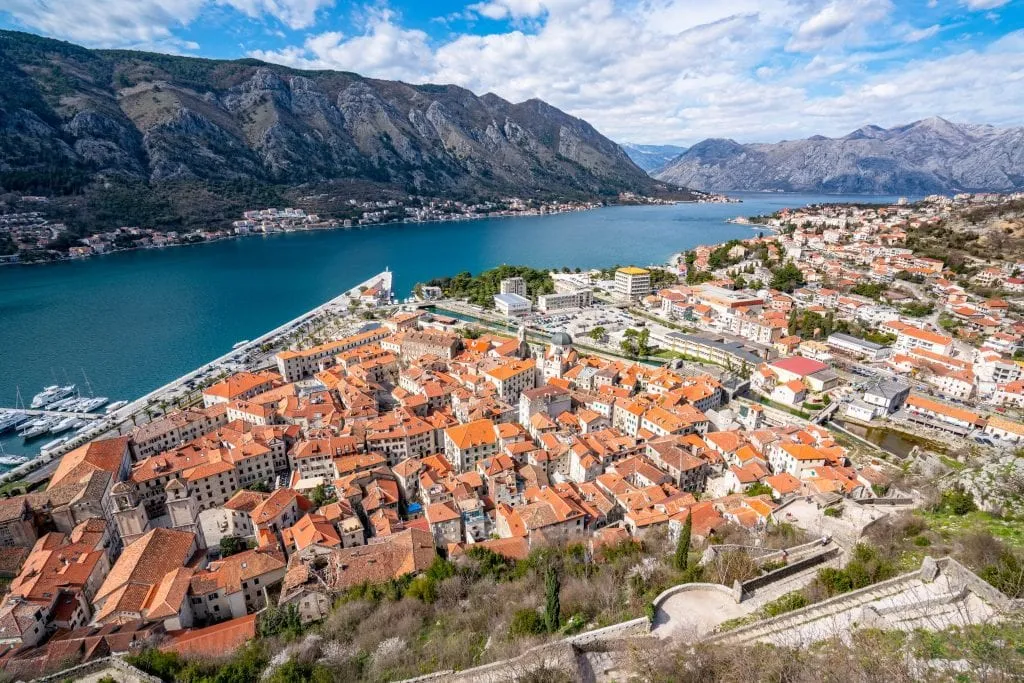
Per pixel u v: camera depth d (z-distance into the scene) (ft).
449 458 598.34
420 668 254.68
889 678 176.76
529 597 306.96
